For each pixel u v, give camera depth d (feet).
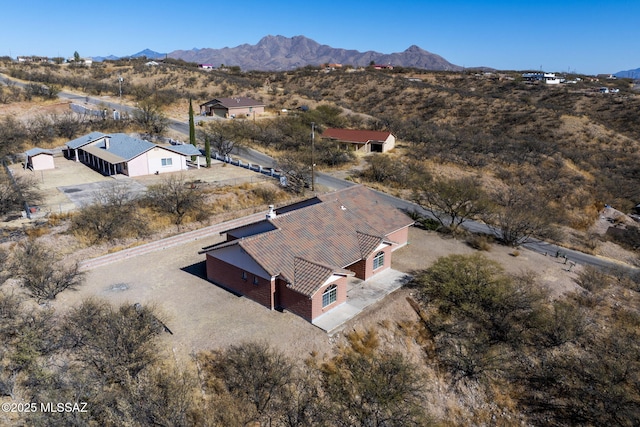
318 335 73.15
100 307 72.23
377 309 82.12
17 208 115.03
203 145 205.26
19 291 80.12
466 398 69.31
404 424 58.03
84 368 60.54
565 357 77.05
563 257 118.32
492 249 118.32
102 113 217.36
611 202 194.08
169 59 548.72
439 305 86.07
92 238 104.47
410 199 159.94
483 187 179.01
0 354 61.82
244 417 55.77
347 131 240.94
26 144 183.93
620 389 68.44
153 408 51.88
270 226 88.58
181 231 115.34
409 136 261.85
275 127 244.83
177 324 75.00
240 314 78.69
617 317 89.76
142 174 159.22
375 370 66.18
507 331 79.87
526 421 66.74
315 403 60.39
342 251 89.51
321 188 162.81
